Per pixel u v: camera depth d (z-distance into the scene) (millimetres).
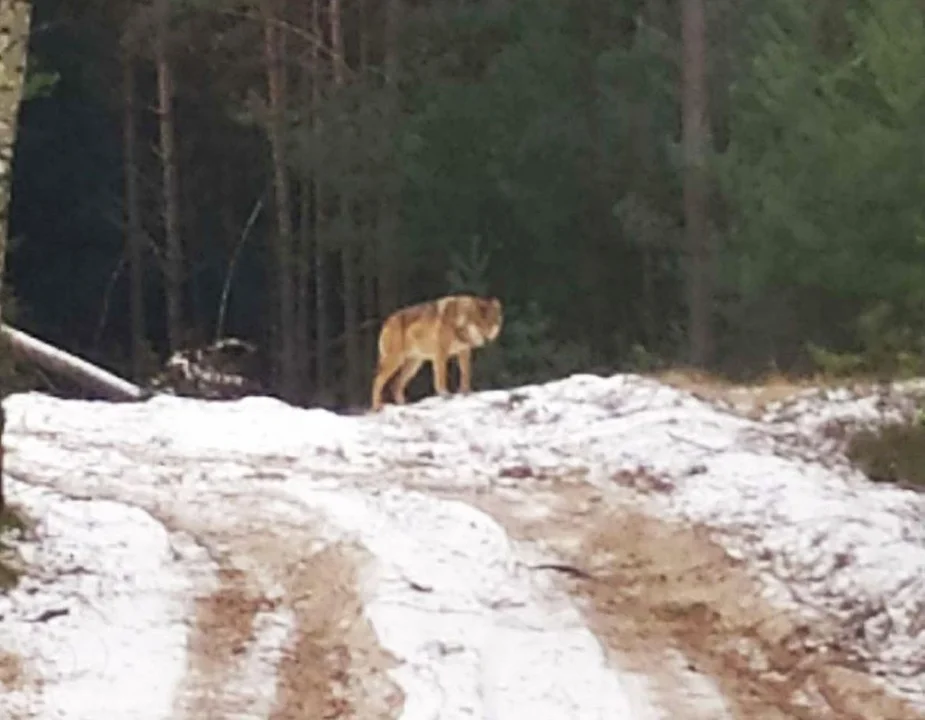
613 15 28891
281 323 34531
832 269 20500
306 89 32625
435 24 29312
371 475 11922
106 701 7195
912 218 19875
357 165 28844
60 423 14047
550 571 9367
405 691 7320
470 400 15125
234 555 9461
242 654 7867
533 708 7215
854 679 7773
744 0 25719
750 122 23484
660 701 7375
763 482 11164
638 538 10086
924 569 9078
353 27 33594
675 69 26859
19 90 8891
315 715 7102
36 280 37406
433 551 9523
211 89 35781
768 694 7570
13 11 8773
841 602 8859
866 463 12000
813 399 14055
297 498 10914
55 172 37250
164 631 8117
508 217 28719
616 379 15156
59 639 7895
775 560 9570
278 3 32500
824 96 21469
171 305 33969
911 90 19812
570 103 27828
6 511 9305
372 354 31516
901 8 20359
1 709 7051
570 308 29109
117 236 37781
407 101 29453
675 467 11781
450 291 28641
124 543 9367
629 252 28906
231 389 28266
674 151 24000
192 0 31719
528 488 11547
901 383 14383
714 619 8672
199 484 11414
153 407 15078
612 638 8258
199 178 37969
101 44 35969
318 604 8633
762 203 21938
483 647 7961
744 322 22703
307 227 33188
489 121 27984
